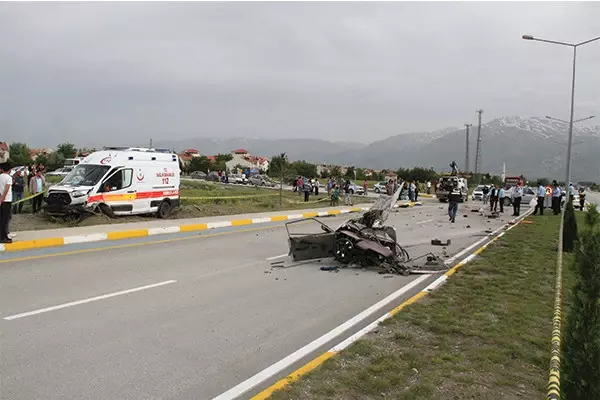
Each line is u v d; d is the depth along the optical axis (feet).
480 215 89.04
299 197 132.67
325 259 37.17
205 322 20.98
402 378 15.25
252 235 51.44
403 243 48.49
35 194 56.08
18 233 41.91
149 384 14.73
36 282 26.68
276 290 27.27
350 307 24.35
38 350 16.98
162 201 61.82
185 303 23.76
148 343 18.15
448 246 46.85
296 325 21.16
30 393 13.78
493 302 24.71
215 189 148.56
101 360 16.35
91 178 54.03
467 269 33.50
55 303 22.79
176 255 37.27
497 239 50.98
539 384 15.12
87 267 31.32
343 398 13.84
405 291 27.99
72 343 17.79
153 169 60.39
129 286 26.68
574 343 11.36
